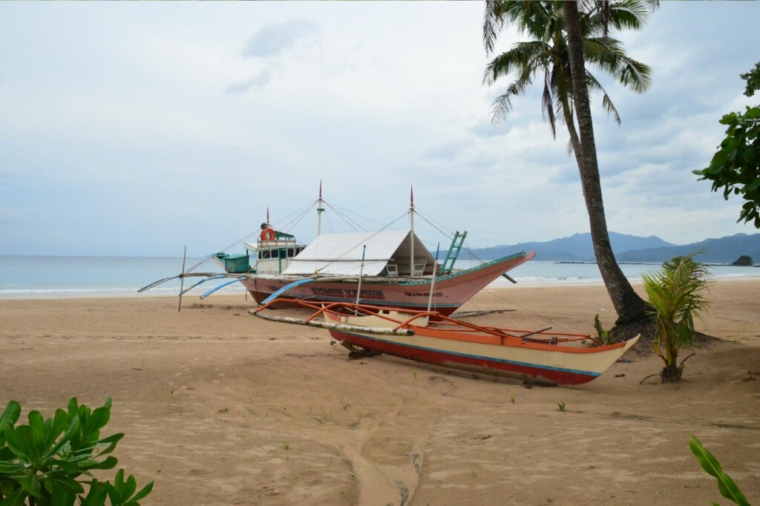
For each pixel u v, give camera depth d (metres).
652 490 3.64
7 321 15.22
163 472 4.39
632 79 16.84
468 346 8.56
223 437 5.45
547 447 4.86
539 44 16.81
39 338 12.06
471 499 3.79
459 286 15.46
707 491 3.54
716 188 5.07
